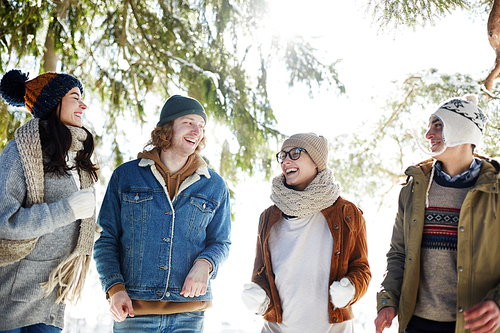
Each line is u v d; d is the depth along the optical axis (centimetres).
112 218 222
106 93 589
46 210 176
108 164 585
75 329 555
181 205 223
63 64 554
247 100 617
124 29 564
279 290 215
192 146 228
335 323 206
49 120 194
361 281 203
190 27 604
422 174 205
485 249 185
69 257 188
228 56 613
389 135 718
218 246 227
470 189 191
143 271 213
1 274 179
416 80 695
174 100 232
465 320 171
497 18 324
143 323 210
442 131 200
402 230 215
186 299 215
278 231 224
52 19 513
